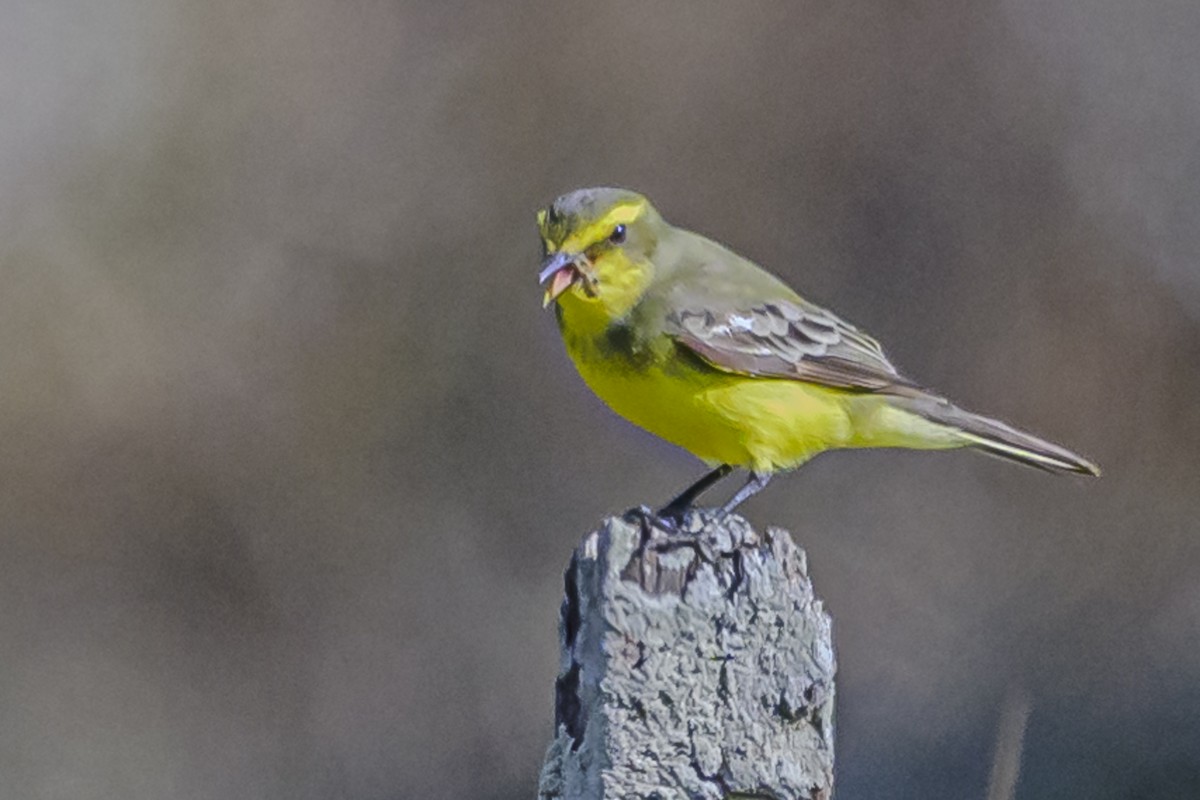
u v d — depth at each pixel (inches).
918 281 571.2
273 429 565.0
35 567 547.8
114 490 557.9
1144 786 483.2
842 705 505.4
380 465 563.8
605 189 356.8
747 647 254.4
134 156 592.7
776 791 253.4
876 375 358.0
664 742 251.9
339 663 544.7
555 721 259.6
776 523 535.5
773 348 350.0
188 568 555.2
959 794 482.6
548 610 550.3
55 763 530.9
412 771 531.2
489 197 585.3
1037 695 502.6
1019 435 365.7
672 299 347.6
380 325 576.7
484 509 561.6
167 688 541.0
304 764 532.1
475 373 571.2
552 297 343.3
